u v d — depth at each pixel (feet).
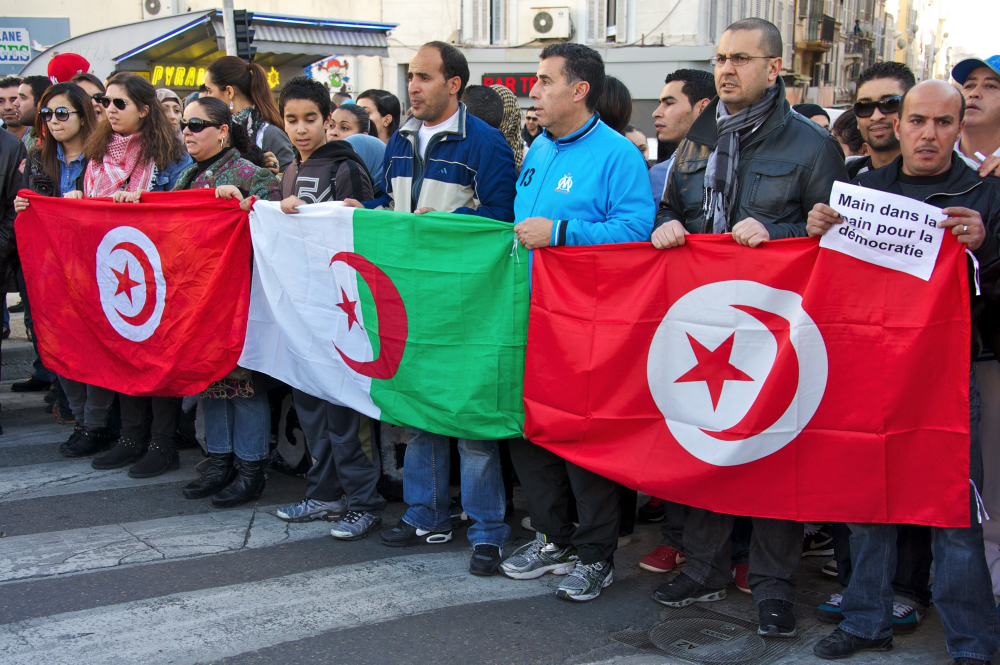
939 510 8.99
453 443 14.12
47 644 9.57
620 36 57.31
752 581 10.20
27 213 15.78
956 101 8.94
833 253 9.27
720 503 10.01
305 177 13.53
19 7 59.62
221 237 13.57
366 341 12.20
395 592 11.00
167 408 15.62
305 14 58.95
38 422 18.99
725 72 9.88
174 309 14.12
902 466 9.19
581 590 10.80
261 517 13.66
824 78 95.25
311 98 13.35
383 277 11.96
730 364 9.93
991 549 10.36
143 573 11.49
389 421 12.06
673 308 10.24
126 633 9.82
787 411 9.61
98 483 15.17
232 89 18.21
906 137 9.16
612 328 10.57
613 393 10.59
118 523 13.33
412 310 11.80
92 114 17.30
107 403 16.46
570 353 10.82
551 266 10.98
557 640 9.79
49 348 16.06
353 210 12.12
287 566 11.77
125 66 36.06
